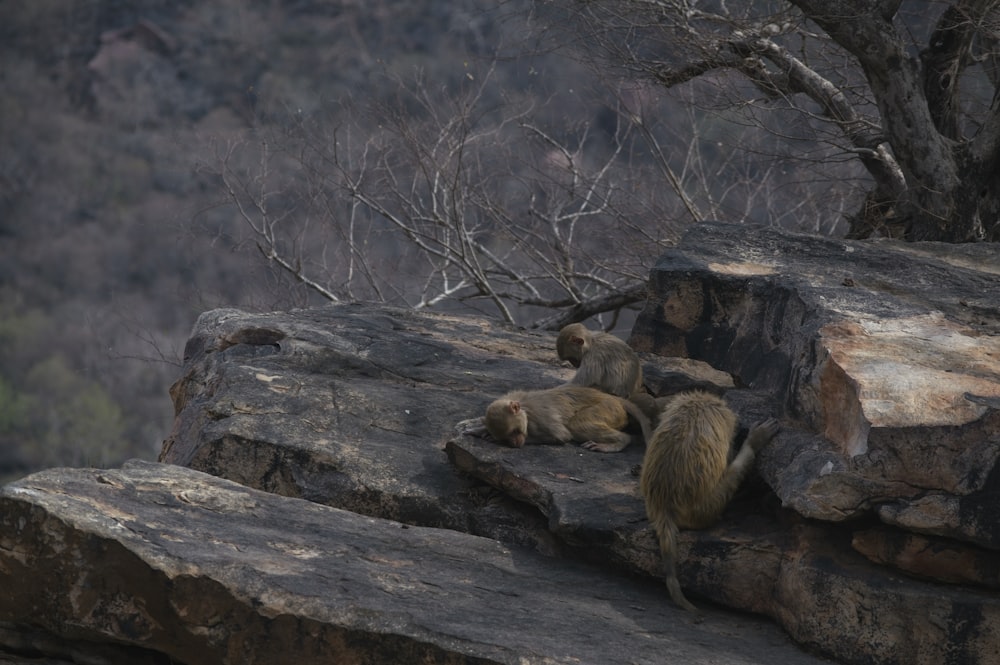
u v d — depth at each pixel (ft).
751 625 22.67
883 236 46.39
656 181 57.62
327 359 32.65
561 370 34.04
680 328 28.96
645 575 23.63
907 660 20.76
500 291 61.87
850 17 39.93
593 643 20.75
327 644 20.61
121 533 21.54
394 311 40.04
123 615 21.31
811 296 26.86
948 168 41.04
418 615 20.89
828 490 21.20
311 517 24.90
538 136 59.72
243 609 20.81
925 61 43.01
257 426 28.45
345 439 28.55
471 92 55.67
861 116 45.96
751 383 27.32
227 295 63.10
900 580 21.09
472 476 27.04
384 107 54.80
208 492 24.97
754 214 59.77
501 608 21.83
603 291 61.21
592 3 47.57
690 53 46.75
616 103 55.06
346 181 55.42
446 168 54.29
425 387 32.14
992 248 33.63
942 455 20.70
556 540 25.34
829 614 21.25
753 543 22.88
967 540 20.42
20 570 21.61
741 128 55.01
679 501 23.00
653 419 28.58
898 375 22.54
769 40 45.32
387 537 24.52
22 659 22.36
